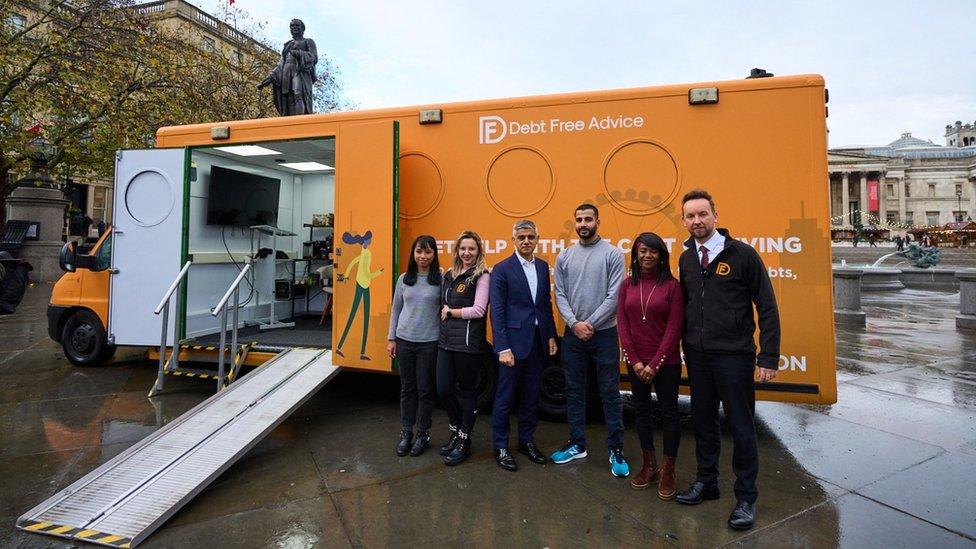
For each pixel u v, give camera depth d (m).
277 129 4.78
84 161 11.98
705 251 2.82
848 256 30.02
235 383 4.17
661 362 2.91
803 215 3.62
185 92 12.76
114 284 5.24
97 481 2.93
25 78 10.94
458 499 2.95
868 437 3.96
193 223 5.61
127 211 5.21
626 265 3.95
